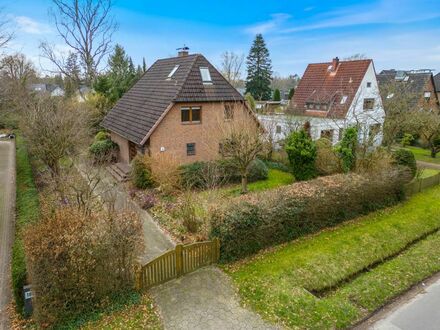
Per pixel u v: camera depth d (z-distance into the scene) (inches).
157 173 630.5
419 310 354.0
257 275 389.4
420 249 486.6
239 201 448.5
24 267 316.2
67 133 611.5
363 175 588.4
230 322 313.6
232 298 348.2
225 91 789.9
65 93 1408.7
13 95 991.6
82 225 311.4
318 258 432.1
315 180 557.9
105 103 1172.5
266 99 2196.1
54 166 602.2
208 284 370.9
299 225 483.5
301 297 354.3
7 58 919.0
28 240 287.6
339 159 698.8
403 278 410.0
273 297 351.6
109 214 339.9
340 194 527.5
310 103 1194.0
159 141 727.7
